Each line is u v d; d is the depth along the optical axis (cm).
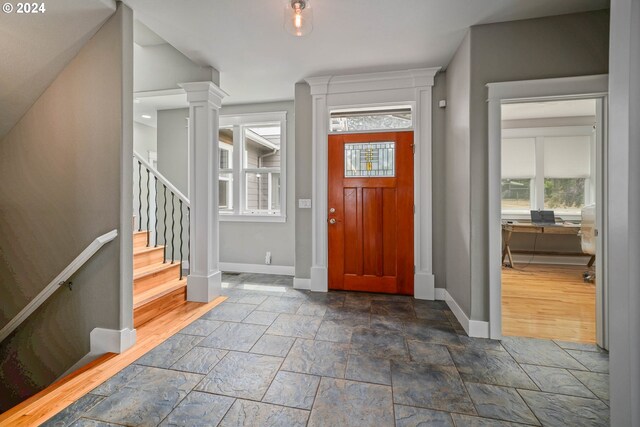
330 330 243
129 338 214
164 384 171
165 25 233
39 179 219
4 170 224
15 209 224
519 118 521
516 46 228
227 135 489
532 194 527
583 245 362
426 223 324
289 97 400
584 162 508
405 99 325
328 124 344
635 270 90
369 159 339
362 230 342
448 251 308
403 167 330
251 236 440
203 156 304
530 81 221
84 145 211
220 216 447
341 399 158
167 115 460
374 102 330
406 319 267
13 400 232
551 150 517
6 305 228
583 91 215
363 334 236
